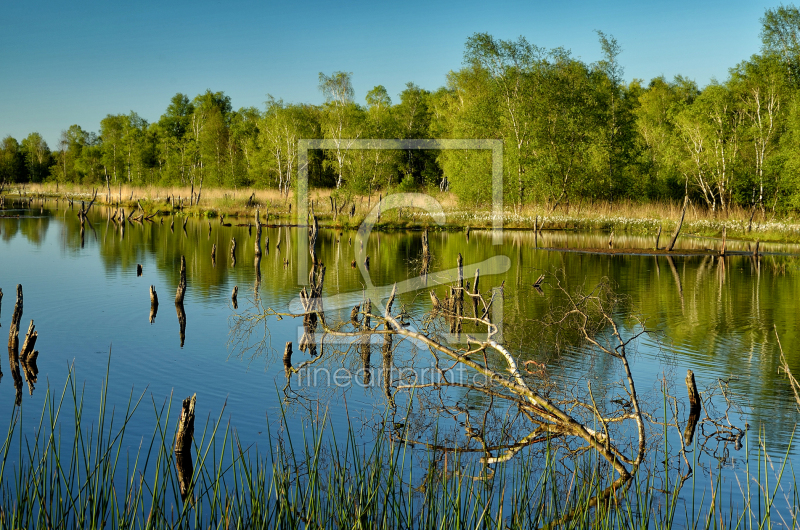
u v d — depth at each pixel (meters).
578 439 7.27
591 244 29.52
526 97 37.38
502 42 37.28
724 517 5.50
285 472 5.74
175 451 6.50
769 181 36.53
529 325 12.62
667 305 14.89
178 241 28.59
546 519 5.26
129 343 11.20
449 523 4.90
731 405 8.20
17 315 10.51
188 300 15.38
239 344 11.23
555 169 37.19
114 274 19.05
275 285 17.83
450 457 6.68
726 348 10.95
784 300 15.55
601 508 5.25
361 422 7.70
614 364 9.98
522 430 7.50
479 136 38.28
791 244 29.50
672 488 6.03
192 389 8.85
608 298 15.24
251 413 7.94
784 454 6.77
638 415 6.58
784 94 36.78
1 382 9.03
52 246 25.69
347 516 4.90
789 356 10.41
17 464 6.20
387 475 6.10
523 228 37.41
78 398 8.37
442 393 8.80
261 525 4.70
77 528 4.61
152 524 4.85
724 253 25.22
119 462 6.39
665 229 34.69
